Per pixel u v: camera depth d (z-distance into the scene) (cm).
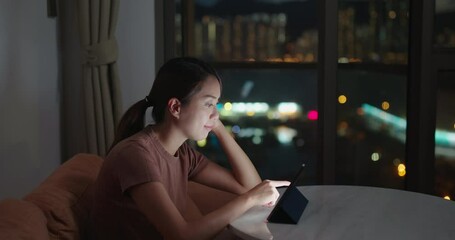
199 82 165
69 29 292
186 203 199
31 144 252
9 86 229
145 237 165
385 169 357
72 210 162
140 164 157
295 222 162
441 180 319
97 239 167
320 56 307
